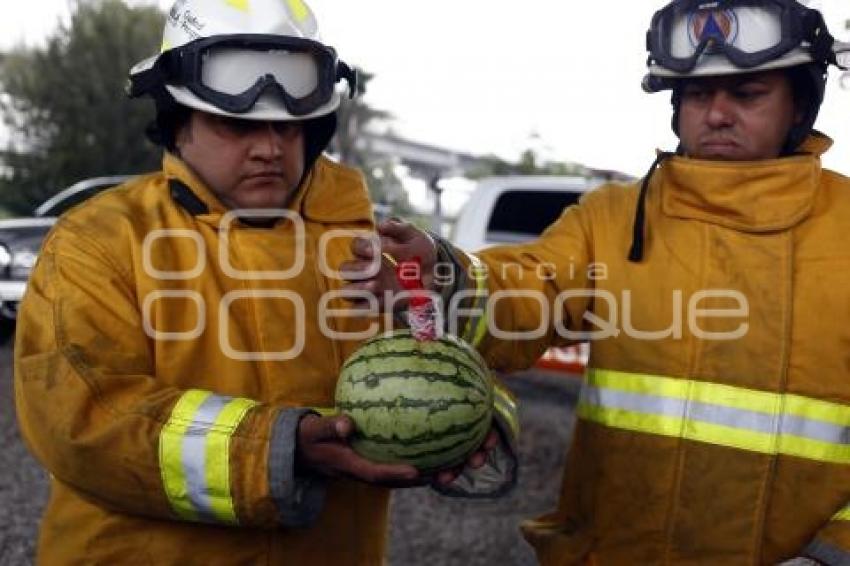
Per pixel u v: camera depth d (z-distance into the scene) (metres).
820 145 2.71
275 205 2.46
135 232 2.34
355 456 2.12
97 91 26.72
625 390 2.67
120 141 26.83
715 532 2.57
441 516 6.06
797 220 2.58
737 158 2.63
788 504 2.55
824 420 2.54
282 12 2.37
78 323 2.19
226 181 2.42
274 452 2.04
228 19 2.33
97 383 2.12
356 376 2.15
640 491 2.64
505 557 5.46
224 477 2.05
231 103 2.30
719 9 2.52
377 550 2.61
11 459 6.62
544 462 7.47
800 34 2.50
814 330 2.54
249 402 2.12
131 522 2.29
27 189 26.73
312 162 2.63
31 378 2.15
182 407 2.11
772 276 2.56
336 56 2.48
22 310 2.27
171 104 2.41
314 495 2.17
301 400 2.39
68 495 2.35
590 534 2.73
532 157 33.78
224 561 2.31
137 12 27.80
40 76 27.06
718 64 2.54
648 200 2.74
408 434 2.10
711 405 2.57
